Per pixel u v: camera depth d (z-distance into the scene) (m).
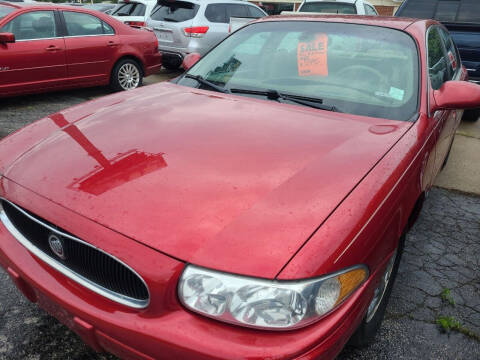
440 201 3.71
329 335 1.28
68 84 6.28
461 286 2.57
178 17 7.93
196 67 2.92
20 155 1.87
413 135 2.07
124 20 9.40
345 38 2.67
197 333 1.25
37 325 2.09
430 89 2.46
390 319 2.26
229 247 1.29
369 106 2.28
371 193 1.57
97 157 1.71
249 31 3.01
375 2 19.62
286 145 1.81
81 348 1.97
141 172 1.59
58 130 2.03
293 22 2.92
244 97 2.43
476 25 6.11
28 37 5.74
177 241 1.32
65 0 27.39
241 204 1.43
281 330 1.23
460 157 4.91
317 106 2.30
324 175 1.61
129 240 1.34
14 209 1.72
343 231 1.37
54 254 1.61
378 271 1.60
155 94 2.51
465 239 3.11
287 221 1.37
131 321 1.34
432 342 2.12
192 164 1.63
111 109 2.25
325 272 1.27
